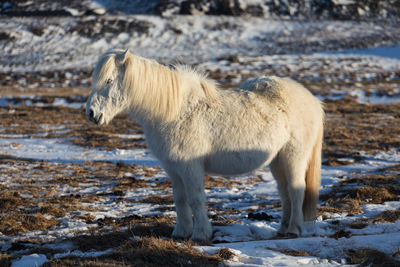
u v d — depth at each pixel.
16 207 9.92
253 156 6.73
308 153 7.27
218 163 6.71
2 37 79.62
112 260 5.52
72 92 44.50
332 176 13.95
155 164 16.77
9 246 6.98
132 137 23.31
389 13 96.50
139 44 80.94
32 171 14.84
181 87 6.67
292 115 7.07
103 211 9.84
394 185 11.60
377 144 20.06
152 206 10.32
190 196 6.63
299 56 69.00
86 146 20.62
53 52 74.62
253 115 6.76
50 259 5.88
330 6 99.62
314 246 6.36
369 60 64.94
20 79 55.44
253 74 55.97
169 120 6.50
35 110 34.12
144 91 6.46
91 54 74.50
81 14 95.81
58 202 10.59
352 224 7.73
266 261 5.61
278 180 7.50
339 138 21.89
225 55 73.06
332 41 79.75
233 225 7.95
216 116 6.64
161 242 6.07
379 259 5.70
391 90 41.44
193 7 99.56
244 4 101.69
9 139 22.31
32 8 97.56
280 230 7.52
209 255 5.76
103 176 14.38
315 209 7.46
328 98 39.00
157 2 105.44
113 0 107.69
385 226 7.38
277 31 88.50
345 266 5.49
